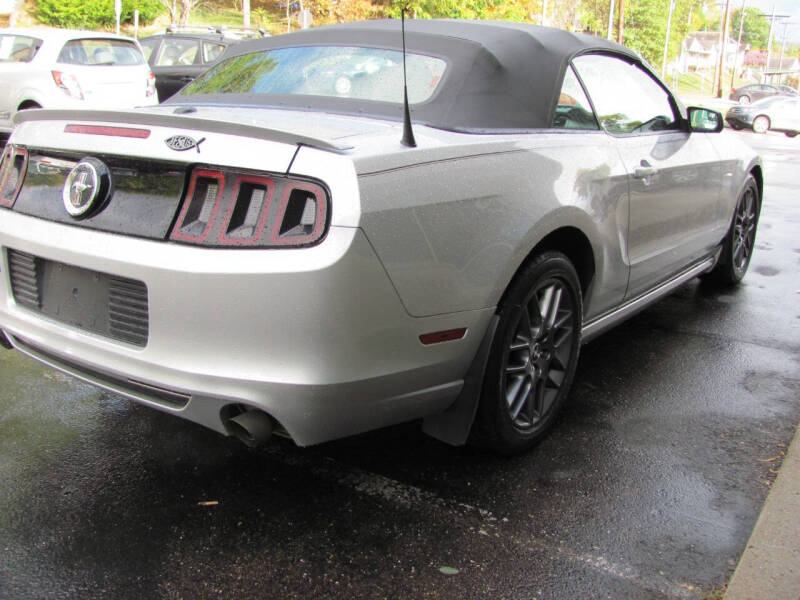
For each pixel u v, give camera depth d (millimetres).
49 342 2637
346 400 2283
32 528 2484
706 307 4992
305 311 2133
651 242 3734
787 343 4340
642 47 69375
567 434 3182
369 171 2195
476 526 2539
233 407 2316
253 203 2197
